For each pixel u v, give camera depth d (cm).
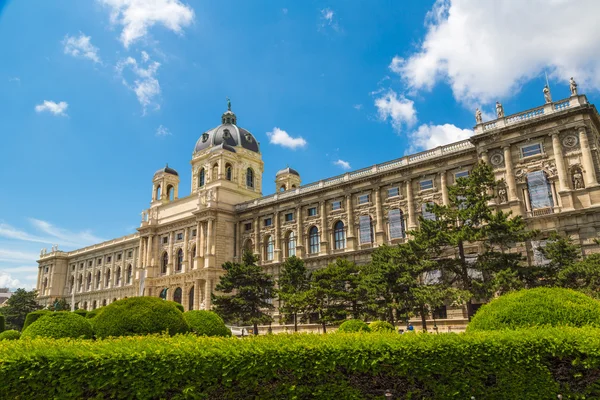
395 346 1477
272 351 1419
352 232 6900
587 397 1419
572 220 4578
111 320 2245
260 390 1397
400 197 6456
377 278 4581
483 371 1464
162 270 9775
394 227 6391
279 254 7900
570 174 4762
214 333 2841
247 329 6962
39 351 1296
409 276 4250
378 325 3375
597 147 4844
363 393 1466
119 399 1291
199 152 10375
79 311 4678
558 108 4962
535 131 5025
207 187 9225
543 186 4853
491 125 5422
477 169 4216
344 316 5319
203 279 8319
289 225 7906
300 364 1423
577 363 1417
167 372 1317
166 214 9981
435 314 5431
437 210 4216
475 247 5291
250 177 10194
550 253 3975
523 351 1457
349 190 7062
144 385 1303
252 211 8581
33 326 2280
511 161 5156
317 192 7469
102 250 13162
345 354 1453
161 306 2352
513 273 3619
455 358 1469
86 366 1277
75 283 13825
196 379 1334
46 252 15125
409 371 1466
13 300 10756
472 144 5781
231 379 1352
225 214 8725
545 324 1706
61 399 1250
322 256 7088
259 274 6359
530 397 1428
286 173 10669
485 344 1480
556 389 1426
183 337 1683
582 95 4809
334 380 1445
